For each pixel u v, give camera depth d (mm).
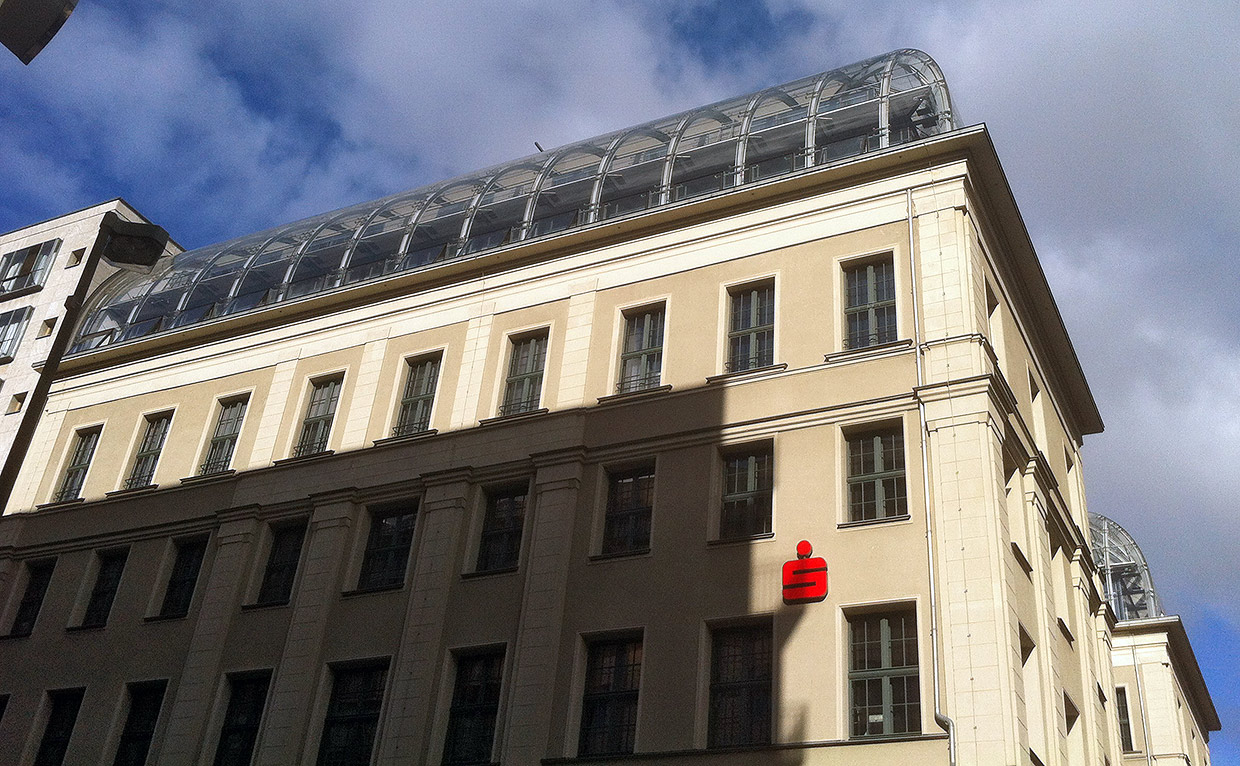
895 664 20984
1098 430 34531
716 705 22109
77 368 37750
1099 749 26578
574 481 25906
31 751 29891
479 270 31219
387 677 25938
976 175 26188
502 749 23203
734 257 27406
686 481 24750
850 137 27750
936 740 19531
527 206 31859
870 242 25828
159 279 38656
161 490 32594
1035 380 29547
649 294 28109
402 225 34219
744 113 30125
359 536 28516
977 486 21500
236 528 30203
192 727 27297
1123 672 44344
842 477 23188
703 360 26250
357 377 31562
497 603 25406
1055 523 26891
